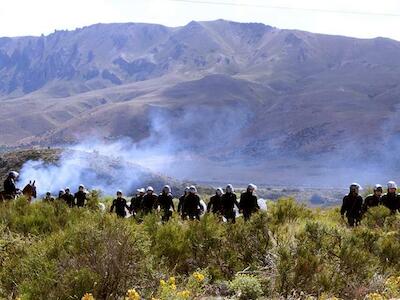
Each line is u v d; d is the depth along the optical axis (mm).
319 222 11078
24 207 14023
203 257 10141
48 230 11906
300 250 9555
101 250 7871
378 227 14453
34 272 7734
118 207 20406
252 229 11023
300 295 8602
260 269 9828
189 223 11711
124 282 7887
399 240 11727
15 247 9875
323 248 10023
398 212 15875
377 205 17375
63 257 7824
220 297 8602
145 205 19016
